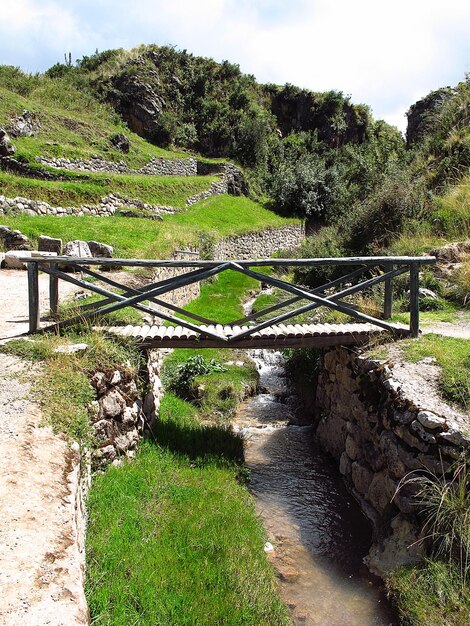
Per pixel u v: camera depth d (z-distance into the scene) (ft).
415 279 19.02
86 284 17.61
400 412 14.99
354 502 18.10
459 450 13.07
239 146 120.06
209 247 52.03
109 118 93.61
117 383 16.40
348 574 14.23
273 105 165.07
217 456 19.11
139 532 12.73
